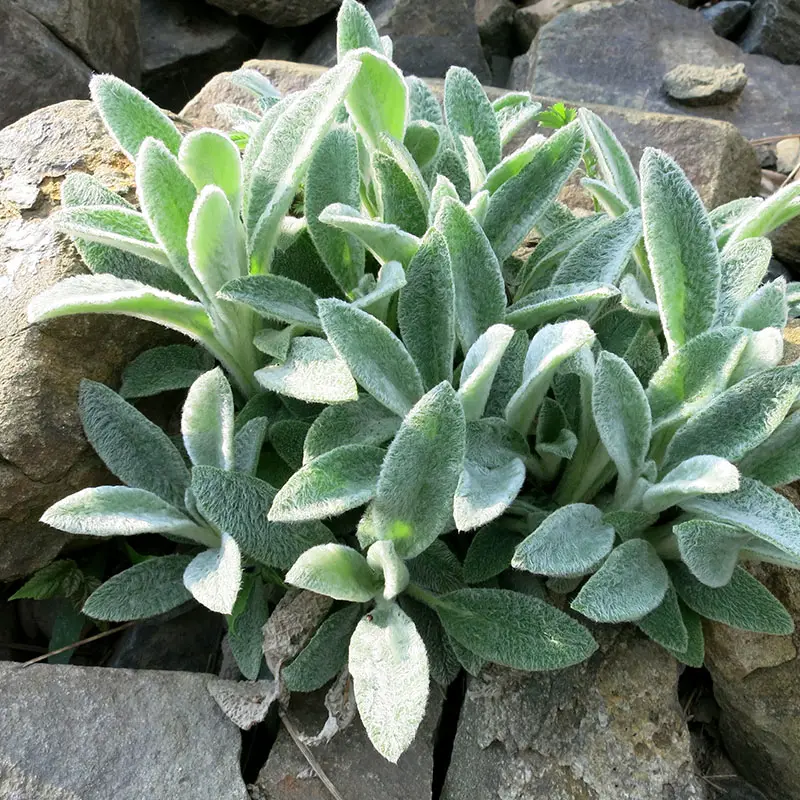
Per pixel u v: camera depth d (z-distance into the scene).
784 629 0.43
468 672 0.48
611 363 0.42
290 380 0.44
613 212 0.55
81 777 0.42
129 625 0.54
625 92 1.27
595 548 0.41
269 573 0.48
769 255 0.49
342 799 0.43
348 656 0.44
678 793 0.44
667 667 0.47
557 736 0.45
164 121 0.52
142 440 0.49
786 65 1.37
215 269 0.46
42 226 0.55
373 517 0.41
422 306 0.46
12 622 0.56
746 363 0.43
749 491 0.41
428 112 0.62
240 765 0.44
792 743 0.47
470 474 0.41
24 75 1.02
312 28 1.36
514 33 1.52
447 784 0.45
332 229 0.51
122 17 1.16
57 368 0.51
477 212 0.50
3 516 0.49
